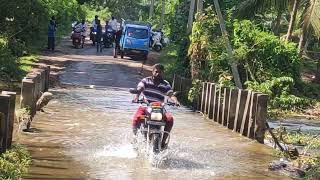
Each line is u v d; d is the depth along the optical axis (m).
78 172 8.30
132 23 33.97
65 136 11.20
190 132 13.16
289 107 22.36
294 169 9.19
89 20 62.88
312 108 22.81
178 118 15.90
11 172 7.68
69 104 16.41
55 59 28.64
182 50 25.30
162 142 9.59
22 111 11.71
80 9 56.81
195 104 18.77
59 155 9.39
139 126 9.83
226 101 14.65
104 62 29.69
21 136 10.82
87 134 11.59
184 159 9.82
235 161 9.98
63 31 44.72
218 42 21.41
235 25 23.67
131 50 32.09
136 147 9.85
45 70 18.39
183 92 20.92
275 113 20.70
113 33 37.41
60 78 23.41
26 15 27.06
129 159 9.40
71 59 29.45
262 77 23.53
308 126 17.67
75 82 22.88
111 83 23.67
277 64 24.06
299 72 25.30
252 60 23.70
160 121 9.30
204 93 17.48
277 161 9.78
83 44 36.12
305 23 24.08
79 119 13.61
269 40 23.94
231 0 27.81
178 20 34.53
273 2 24.02
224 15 26.61
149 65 30.73
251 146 11.69
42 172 8.12
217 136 12.77
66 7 45.50
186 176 8.49
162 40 41.22
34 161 8.80
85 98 18.23
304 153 10.44
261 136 12.17
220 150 11.01
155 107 9.45
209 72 21.33
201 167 9.26
